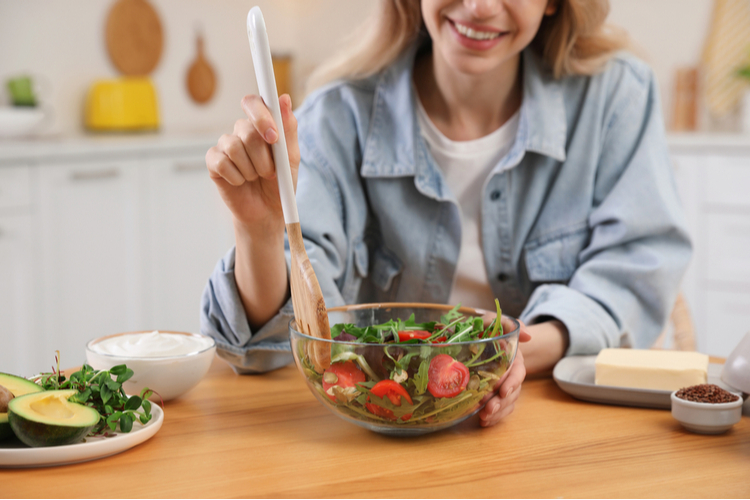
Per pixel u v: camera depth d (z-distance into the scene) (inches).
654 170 47.6
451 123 50.2
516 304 51.6
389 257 51.1
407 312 34.0
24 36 109.4
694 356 35.5
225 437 29.3
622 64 50.1
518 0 41.3
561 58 48.0
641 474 25.8
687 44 135.7
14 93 102.7
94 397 28.4
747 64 129.7
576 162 48.7
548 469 26.2
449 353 26.7
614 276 45.4
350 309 33.8
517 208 49.3
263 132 29.0
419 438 29.3
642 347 45.7
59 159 92.7
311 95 51.4
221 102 145.3
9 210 87.3
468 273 51.0
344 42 53.1
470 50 42.5
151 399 33.0
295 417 31.8
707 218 117.2
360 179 49.9
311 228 45.5
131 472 25.6
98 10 120.0
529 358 38.6
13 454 25.1
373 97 50.0
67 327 96.0
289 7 160.7
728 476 25.7
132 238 103.8
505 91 48.9
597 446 28.5
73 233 95.5
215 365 40.6
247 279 36.9
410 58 49.9
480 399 28.1
